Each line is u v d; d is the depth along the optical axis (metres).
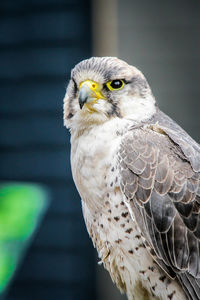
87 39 13.35
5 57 13.81
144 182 6.97
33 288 13.38
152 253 6.95
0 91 13.81
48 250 13.32
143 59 13.07
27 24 13.65
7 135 13.72
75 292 13.31
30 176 13.58
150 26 13.05
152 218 6.94
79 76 7.57
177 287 7.03
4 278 7.82
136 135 7.20
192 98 13.02
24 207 8.12
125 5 13.07
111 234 7.15
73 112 7.60
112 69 7.49
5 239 7.94
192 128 13.06
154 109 7.71
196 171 7.02
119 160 7.06
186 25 13.04
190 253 6.93
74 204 13.34
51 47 13.55
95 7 13.27
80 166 7.27
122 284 7.54
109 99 7.43
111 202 7.07
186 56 13.05
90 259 13.27
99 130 7.32
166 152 7.07
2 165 13.70
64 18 13.45
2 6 13.74
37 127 13.59
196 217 6.93
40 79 13.56
